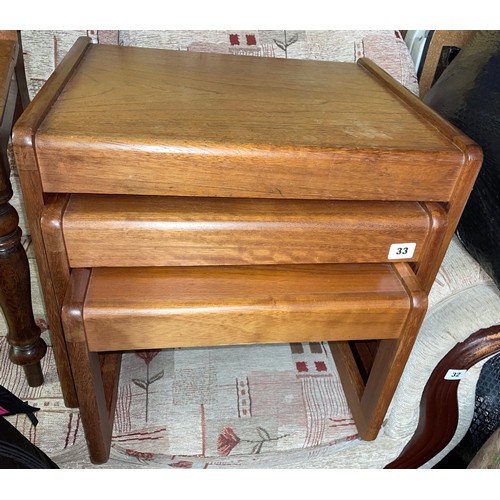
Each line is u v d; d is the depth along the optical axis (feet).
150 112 1.88
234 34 2.87
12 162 2.72
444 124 2.01
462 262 2.46
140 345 1.87
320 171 1.77
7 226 1.99
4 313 2.28
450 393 2.56
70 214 1.73
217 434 2.51
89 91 2.02
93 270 1.91
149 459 2.42
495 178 2.19
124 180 1.71
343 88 2.39
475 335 2.35
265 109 2.04
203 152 1.67
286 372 2.86
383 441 2.64
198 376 2.78
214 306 1.80
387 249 1.95
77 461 2.38
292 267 2.03
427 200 1.92
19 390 2.58
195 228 1.77
